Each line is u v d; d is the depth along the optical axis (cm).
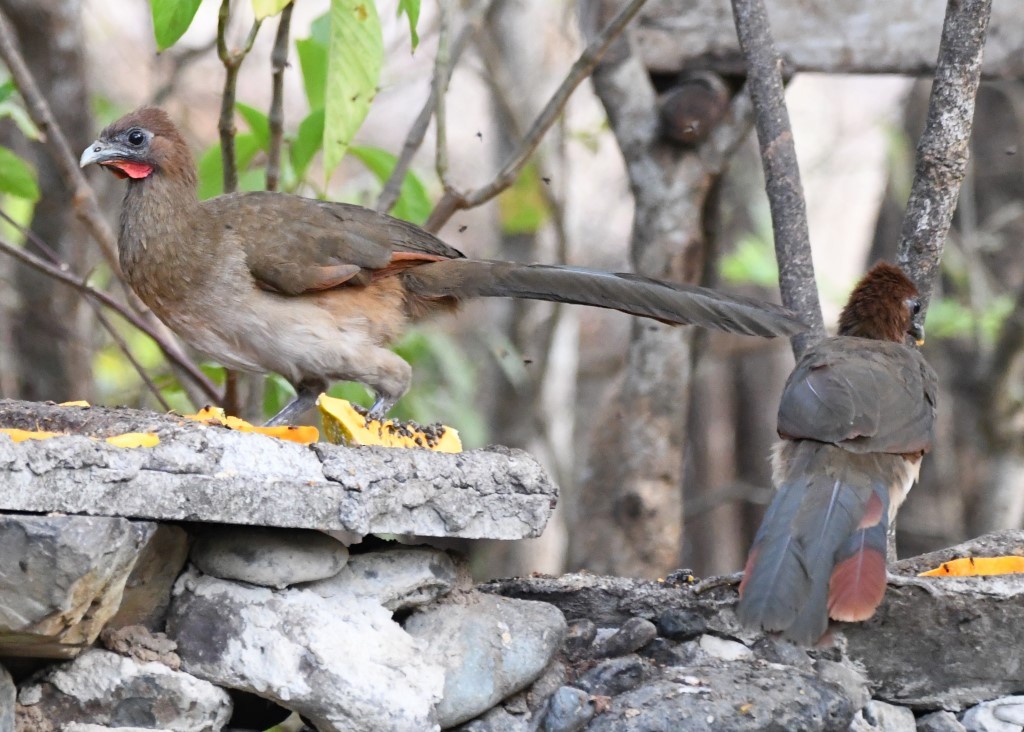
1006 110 1953
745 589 815
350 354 1055
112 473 708
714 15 1377
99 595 708
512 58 1875
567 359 1969
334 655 771
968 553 1023
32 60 1575
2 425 774
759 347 2047
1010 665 902
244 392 1365
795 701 836
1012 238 1970
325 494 763
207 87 2692
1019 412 1797
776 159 1084
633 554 1405
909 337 1070
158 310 1059
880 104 2750
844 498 855
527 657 852
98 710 759
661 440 1402
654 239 1368
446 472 812
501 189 1188
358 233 1051
